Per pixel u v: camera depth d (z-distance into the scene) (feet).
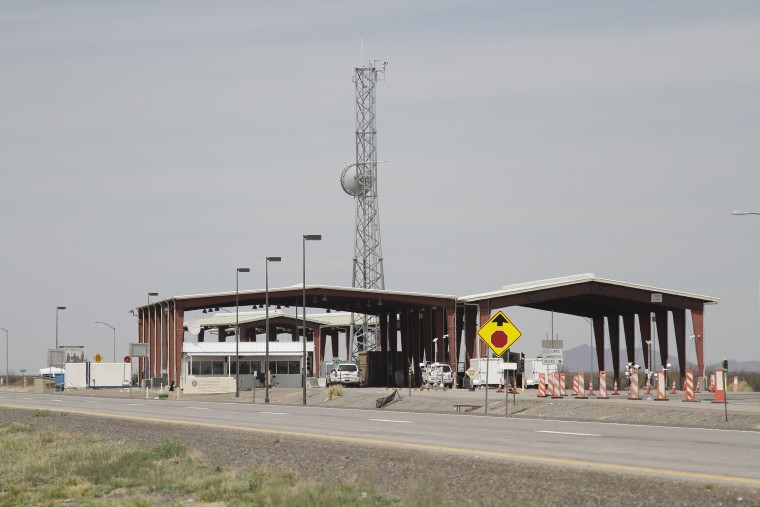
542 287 339.77
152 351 447.01
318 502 64.03
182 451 106.22
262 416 172.35
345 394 268.62
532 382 331.98
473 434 115.03
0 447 130.11
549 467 77.51
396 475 78.64
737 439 101.86
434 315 423.64
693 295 343.26
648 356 359.25
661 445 95.40
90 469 95.81
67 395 357.61
